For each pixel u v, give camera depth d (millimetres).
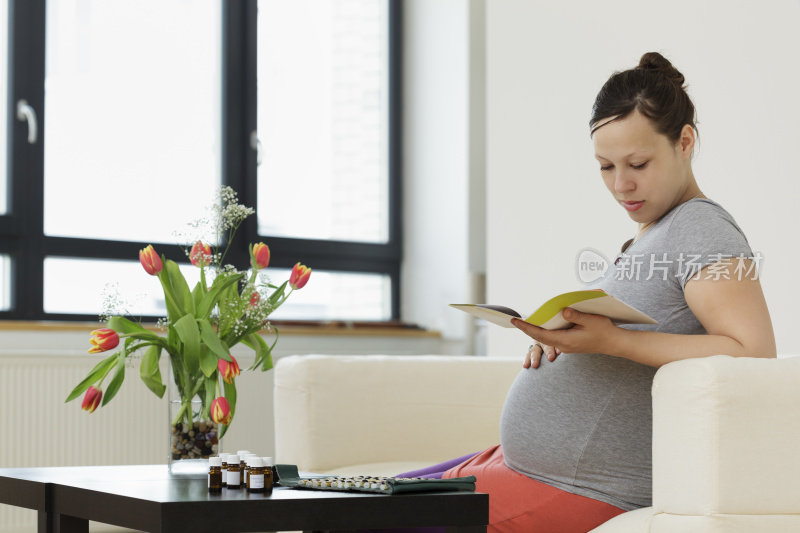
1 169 4309
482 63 4977
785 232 2680
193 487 1677
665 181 1609
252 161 4855
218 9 4848
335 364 2641
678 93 1607
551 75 3502
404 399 2666
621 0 3240
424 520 1541
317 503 1501
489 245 3717
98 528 4055
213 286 1954
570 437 1651
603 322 1525
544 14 3537
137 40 4625
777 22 2734
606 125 1617
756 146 2773
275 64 4973
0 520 3848
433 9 5145
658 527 1477
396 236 5242
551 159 3482
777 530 1429
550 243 3469
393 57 5285
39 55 4375
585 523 1642
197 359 1886
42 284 4336
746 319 1508
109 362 1951
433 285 5070
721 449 1418
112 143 4543
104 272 4492
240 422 4457
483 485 1741
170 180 4672
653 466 1509
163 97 4672
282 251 4914
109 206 4520
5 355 3871
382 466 2543
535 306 3514
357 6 5242
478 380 2723
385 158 5266
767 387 1435
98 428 4051
